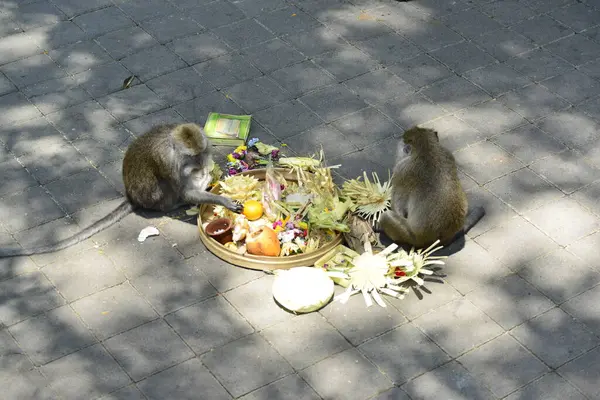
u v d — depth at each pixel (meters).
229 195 5.12
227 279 4.94
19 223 5.14
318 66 5.81
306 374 4.68
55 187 5.27
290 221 5.04
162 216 5.16
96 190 5.27
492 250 5.04
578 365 4.71
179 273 4.96
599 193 5.25
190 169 5.04
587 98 5.66
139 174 5.07
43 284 4.93
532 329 4.80
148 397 4.62
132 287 4.92
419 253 4.96
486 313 4.84
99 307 4.86
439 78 5.76
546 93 5.68
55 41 5.92
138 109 5.60
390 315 4.84
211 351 4.74
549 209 5.19
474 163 5.37
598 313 4.85
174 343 4.76
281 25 6.03
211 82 5.72
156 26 6.01
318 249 4.94
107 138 5.47
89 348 4.75
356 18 6.08
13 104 5.62
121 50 5.88
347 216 5.08
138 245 5.05
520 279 4.95
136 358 4.72
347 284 4.91
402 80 5.75
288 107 5.61
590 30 6.02
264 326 4.80
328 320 4.82
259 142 5.39
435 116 5.57
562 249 5.04
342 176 5.31
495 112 5.59
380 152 5.42
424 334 4.79
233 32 5.98
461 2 6.16
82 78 5.74
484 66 5.82
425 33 5.99
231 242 5.04
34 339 4.77
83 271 4.97
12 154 5.40
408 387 4.65
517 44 5.93
